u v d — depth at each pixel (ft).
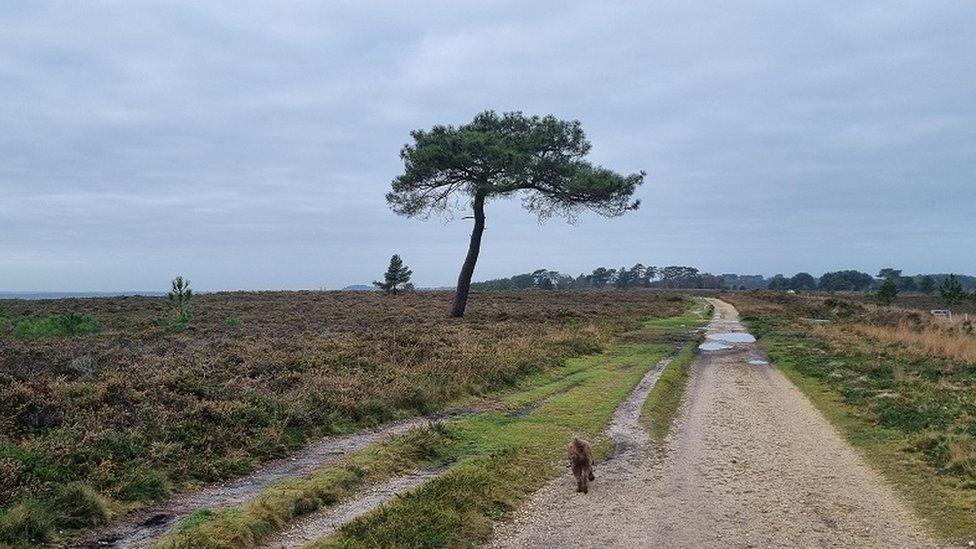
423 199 124.47
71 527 25.68
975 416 46.29
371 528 26.25
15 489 26.63
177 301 102.53
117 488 28.71
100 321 100.12
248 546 25.02
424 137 122.01
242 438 37.50
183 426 37.11
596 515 30.25
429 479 33.76
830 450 41.81
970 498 31.37
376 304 152.46
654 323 136.46
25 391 38.04
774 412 53.42
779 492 33.71
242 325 95.35
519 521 29.43
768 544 27.17
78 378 45.52
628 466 38.09
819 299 261.24
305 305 142.72
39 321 87.81
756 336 113.39
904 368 70.18
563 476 36.14
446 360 65.51
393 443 38.99
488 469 34.96
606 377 66.28
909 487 33.94
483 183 117.29
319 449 39.04
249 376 51.62
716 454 40.86
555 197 122.21
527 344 82.07
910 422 46.14
